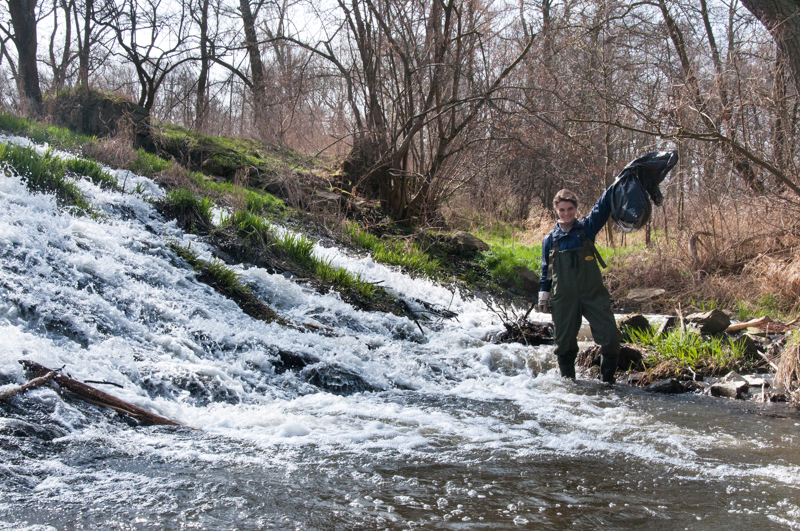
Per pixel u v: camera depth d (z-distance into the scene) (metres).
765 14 9.62
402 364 5.32
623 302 9.77
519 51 11.89
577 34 12.77
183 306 5.12
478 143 12.58
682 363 5.52
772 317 7.68
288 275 7.48
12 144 7.85
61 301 4.22
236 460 2.66
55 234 5.32
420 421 3.58
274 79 14.94
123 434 2.88
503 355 5.93
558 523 2.10
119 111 11.99
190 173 10.27
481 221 16.33
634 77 13.45
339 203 11.34
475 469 2.68
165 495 2.22
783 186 9.66
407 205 12.78
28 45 15.55
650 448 3.12
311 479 2.47
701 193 10.58
